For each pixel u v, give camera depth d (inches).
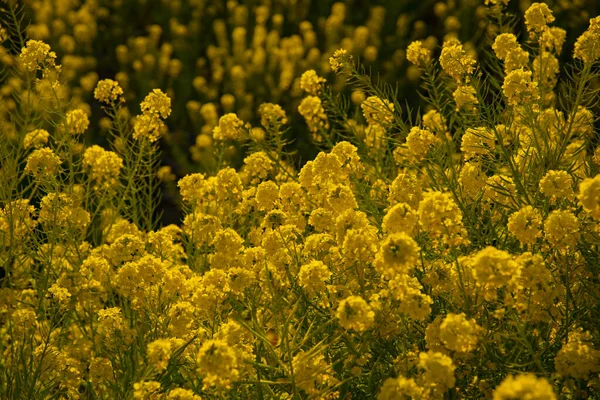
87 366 124.6
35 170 141.3
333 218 114.7
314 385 103.1
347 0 363.6
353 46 317.7
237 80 301.3
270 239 114.4
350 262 112.7
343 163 133.4
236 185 142.0
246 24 358.3
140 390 97.4
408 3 363.3
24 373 118.3
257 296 115.4
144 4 371.6
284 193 127.5
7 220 136.0
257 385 105.0
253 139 164.6
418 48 142.9
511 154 131.1
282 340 103.2
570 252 106.6
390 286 96.7
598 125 168.2
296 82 283.7
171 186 223.5
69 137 156.5
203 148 268.8
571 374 94.1
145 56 316.2
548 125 129.6
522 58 135.3
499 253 89.4
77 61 313.4
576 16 303.1
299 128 282.5
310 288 104.3
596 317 107.3
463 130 147.8
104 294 128.9
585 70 128.9
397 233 91.9
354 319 89.3
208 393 109.5
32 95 186.1
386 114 150.5
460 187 124.4
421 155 129.9
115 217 165.8
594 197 87.4
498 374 101.5
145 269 113.8
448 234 96.3
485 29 306.7
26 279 140.6
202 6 356.2
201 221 136.3
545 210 111.7
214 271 109.9
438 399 92.7
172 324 111.4
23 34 325.4
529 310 98.0
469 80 135.1
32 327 126.6
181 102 308.0
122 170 185.0
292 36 352.2
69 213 140.6
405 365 103.6
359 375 103.4
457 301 107.3
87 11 350.3
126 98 306.8
